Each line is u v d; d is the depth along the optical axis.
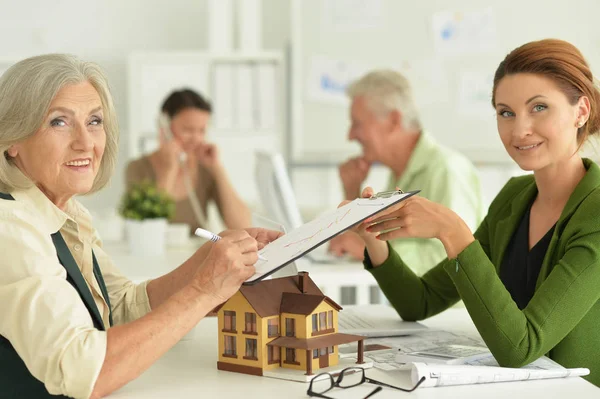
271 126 4.81
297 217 2.80
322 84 4.90
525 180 1.76
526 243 1.66
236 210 4.12
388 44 4.89
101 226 3.78
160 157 4.16
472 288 1.40
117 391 1.28
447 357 1.45
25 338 1.21
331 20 4.88
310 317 1.34
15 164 1.41
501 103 1.56
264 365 1.35
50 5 5.05
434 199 2.85
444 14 4.88
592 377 1.51
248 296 1.34
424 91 4.90
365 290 2.79
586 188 1.53
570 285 1.42
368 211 1.36
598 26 4.93
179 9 5.12
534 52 1.52
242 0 4.88
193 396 1.25
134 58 4.72
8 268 1.25
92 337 1.22
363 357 1.44
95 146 1.43
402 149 3.04
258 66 4.78
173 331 1.25
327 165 4.92
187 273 1.66
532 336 1.38
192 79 4.76
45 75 1.36
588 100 1.53
